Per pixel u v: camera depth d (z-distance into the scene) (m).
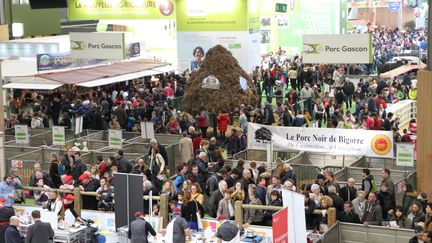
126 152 23.69
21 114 28.59
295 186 17.88
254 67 39.06
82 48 26.73
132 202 15.70
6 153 24.17
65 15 46.44
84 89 34.06
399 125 28.75
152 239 15.30
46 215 16.25
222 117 27.48
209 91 30.81
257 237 15.18
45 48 30.38
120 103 28.66
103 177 18.00
